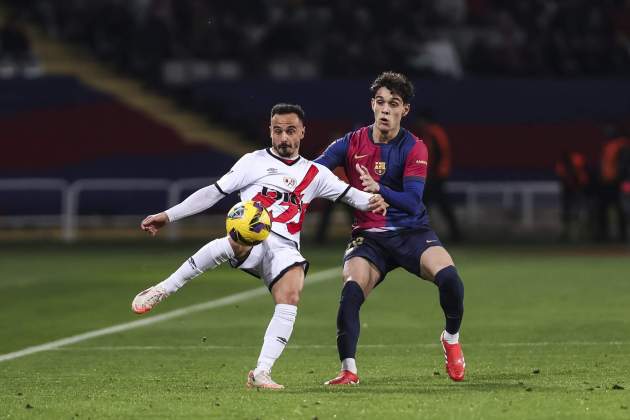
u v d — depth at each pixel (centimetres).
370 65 11494
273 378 3309
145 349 4056
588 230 9531
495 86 10625
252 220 2994
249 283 6309
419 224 3266
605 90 10675
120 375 3422
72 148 10494
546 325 4534
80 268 7212
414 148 3275
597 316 4797
